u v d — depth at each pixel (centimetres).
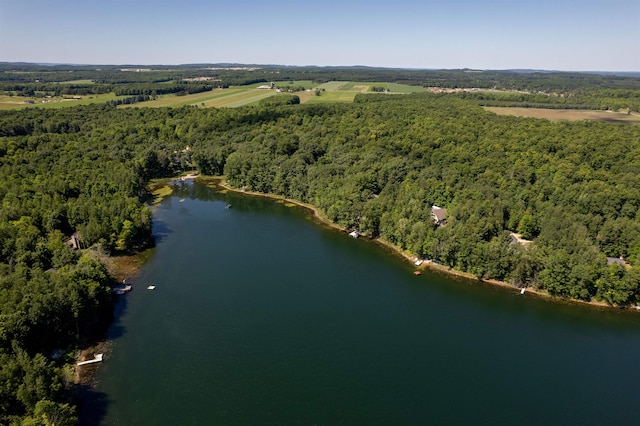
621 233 13800
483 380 9312
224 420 8019
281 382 9031
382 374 9375
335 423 8069
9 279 9756
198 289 12575
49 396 7506
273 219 18800
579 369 9750
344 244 16288
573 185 16475
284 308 11775
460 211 15288
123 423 7825
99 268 11638
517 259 13075
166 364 9412
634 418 8438
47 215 14488
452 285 13388
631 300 12338
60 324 9431
